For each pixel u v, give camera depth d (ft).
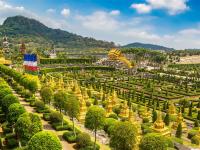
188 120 434.30
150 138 195.52
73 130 291.38
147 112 418.72
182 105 504.02
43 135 183.62
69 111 299.79
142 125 343.46
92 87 634.84
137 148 231.91
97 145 259.39
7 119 272.10
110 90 593.42
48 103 393.91
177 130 335.88
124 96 549.13
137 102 511.81
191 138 326.85
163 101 545.03
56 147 183.32
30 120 231.50
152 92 613.11
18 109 258.98
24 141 230.07
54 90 517.55
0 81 424.87
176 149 289.94
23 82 444.96
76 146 262.88
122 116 392.47
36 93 481.87
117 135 211.20
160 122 317.22
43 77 618.03
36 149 179.42
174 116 423.23
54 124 309.63
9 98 290.97
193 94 639.76
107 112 397.39
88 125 260.83
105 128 289.53
